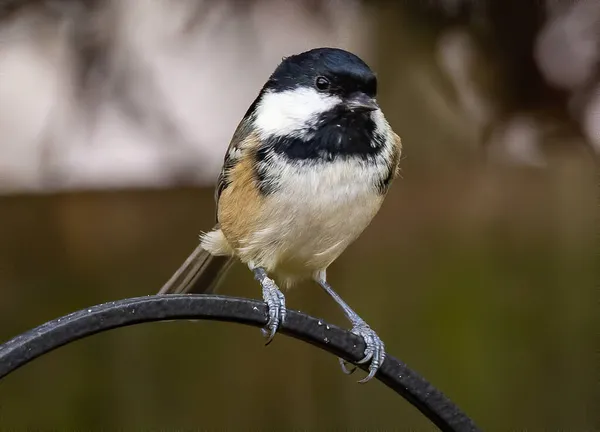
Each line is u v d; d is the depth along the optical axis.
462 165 9.39
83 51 9.13
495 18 9.02
